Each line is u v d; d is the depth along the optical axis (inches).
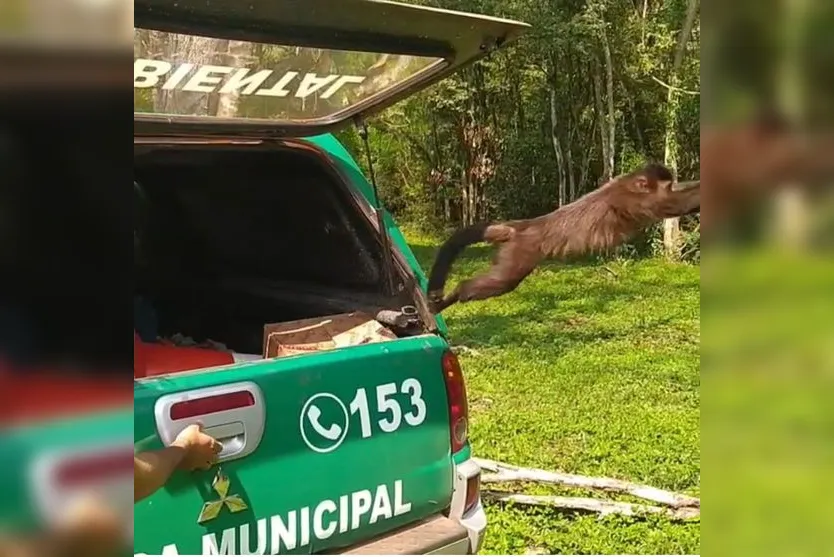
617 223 130.3
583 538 169.5
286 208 159.3
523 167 698.8
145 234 177.5
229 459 101.9
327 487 111.0
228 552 102.1
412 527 121.6
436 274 139.6
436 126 747.4
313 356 112.0
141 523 95.2
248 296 165.9
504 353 341.1
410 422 120.3
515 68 647.8
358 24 112.9
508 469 197.0
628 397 271.9
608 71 573.6
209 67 128.1
